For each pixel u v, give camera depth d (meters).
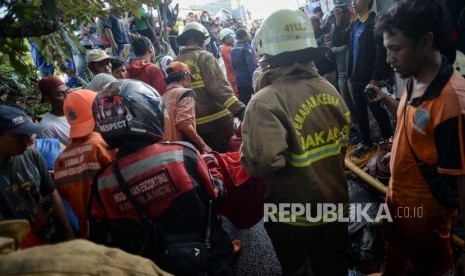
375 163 3.47
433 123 1.42
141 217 1.40
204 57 3.39
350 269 2.56
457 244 2.22
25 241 1.73
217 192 1.67
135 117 1.41
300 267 1.98
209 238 1.56
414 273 2.31
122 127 1.41
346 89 4.96
